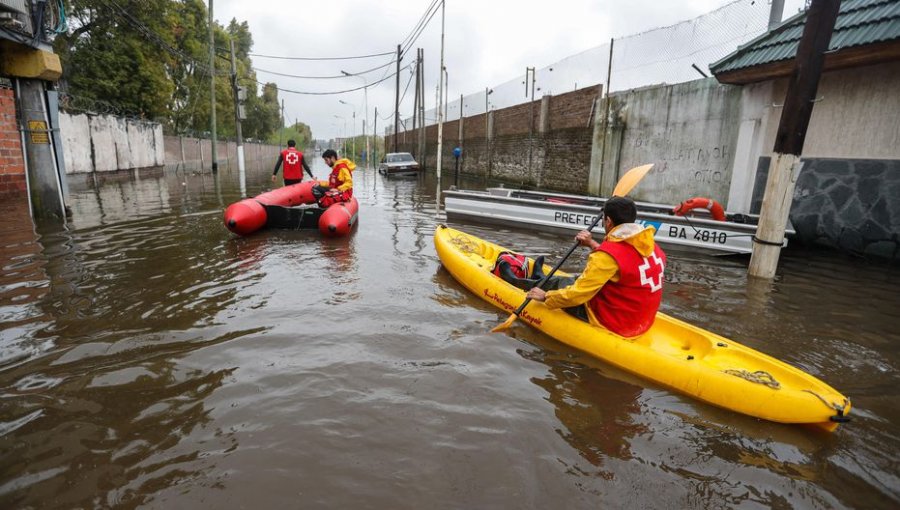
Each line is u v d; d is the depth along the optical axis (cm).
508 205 849
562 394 286
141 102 1969
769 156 778
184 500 192
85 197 1112
